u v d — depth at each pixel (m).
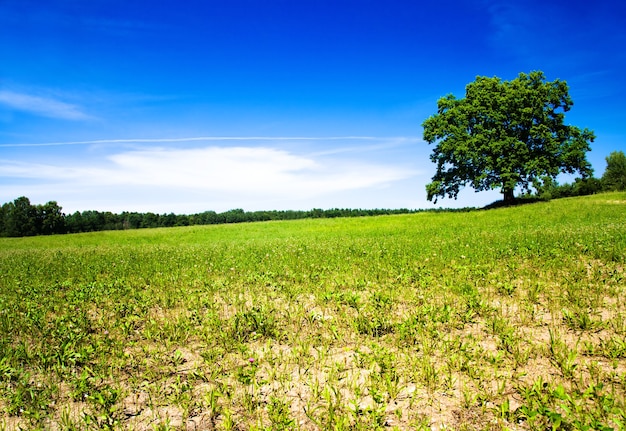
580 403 3.47
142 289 9.81
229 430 3.45
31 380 4.62
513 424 3.28
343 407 3.68
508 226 23.69
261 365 4.77
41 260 18.56
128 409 3.91
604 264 8.89
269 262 12.97
